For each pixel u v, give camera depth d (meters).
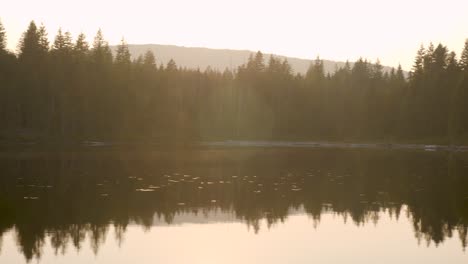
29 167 44.09
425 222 24.45
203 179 38.09
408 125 104.06
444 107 100.44
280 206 28.09
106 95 96.62
